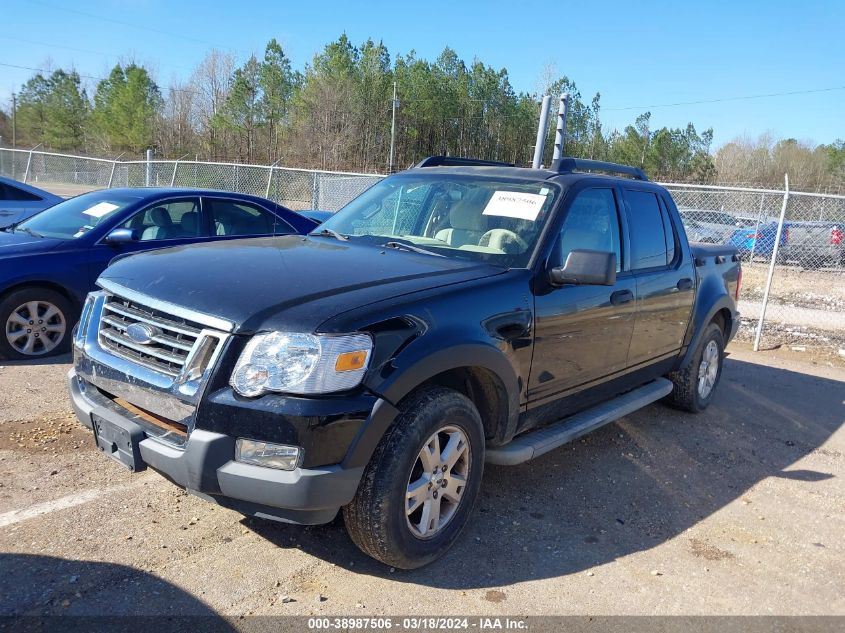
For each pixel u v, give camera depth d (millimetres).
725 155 82000
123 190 7148
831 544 3820
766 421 6020
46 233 6496
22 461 4023
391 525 2918
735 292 6262
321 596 2957
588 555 3490
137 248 6500
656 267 4863
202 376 2734
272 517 2773
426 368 2947
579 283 3578
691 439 5375
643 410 6016
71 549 3162
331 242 4074
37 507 3518
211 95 66625
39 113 78688
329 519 2859
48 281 5988
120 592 2871
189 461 2691
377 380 2805
